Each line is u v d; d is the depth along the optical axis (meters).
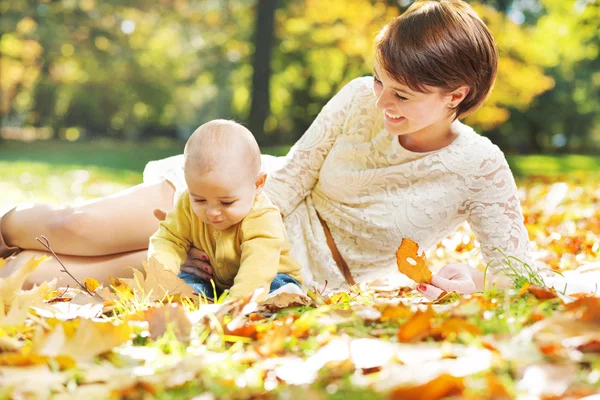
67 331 1.99
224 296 2.62
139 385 1.60
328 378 1.66
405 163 3.18
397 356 1.73
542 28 22.86
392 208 3.20
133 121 31.75
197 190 2.75
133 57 27.45
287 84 25.64
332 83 24.52
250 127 21.12
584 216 5.97
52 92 28.44
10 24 23.89
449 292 2.64
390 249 3.27
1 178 11.44
